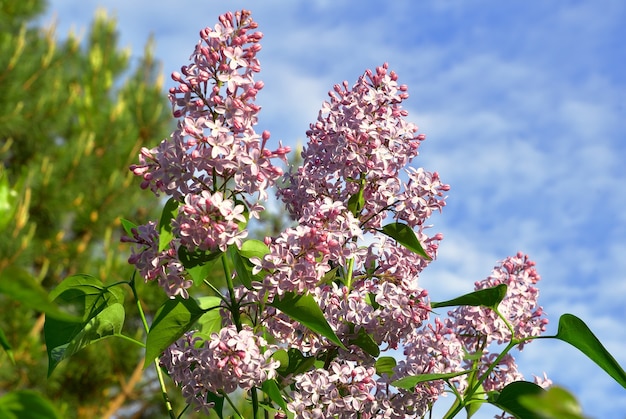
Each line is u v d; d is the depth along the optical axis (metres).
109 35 5.38
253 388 0.94
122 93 4.95
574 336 0.93
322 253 0.93
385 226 1.01
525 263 1.08
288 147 0.91
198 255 0.92
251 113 0.92
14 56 4.34
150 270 0.93
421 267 1.04
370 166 1.01
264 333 1.00
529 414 0.92
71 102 4.70
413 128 1.03
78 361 4.10
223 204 0.89
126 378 4.31
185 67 0.92
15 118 4.33
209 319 1.02
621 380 0.92
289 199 1.04
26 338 3.87
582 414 0.42
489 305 0.99
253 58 0.92
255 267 0.92
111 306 0.98
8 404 0.62
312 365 1.01
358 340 0.99
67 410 4.09
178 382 0.95
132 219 4.63
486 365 1.06
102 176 4.53
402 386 0.95
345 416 0.96
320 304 0.98
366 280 1.02
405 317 0.99
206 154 0.90
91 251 4.49
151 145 4.66
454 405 1.03
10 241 3.65
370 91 1.02
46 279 4.43
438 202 1.03
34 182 4.19
